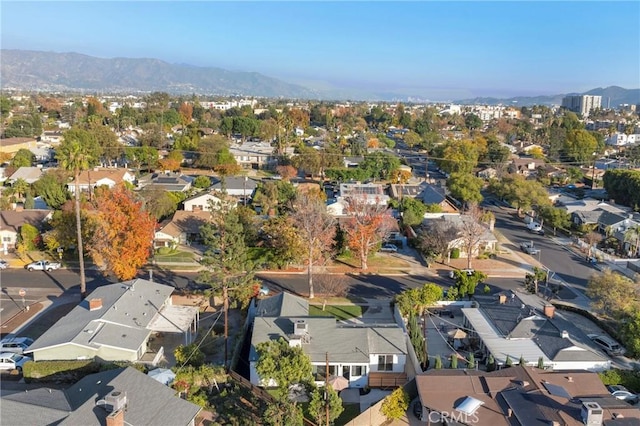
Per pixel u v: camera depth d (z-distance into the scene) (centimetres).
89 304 4631
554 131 17525
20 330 4931
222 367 3997
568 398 3428
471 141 15800
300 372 3528
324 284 6144
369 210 7294
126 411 3059
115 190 6412
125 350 4100
